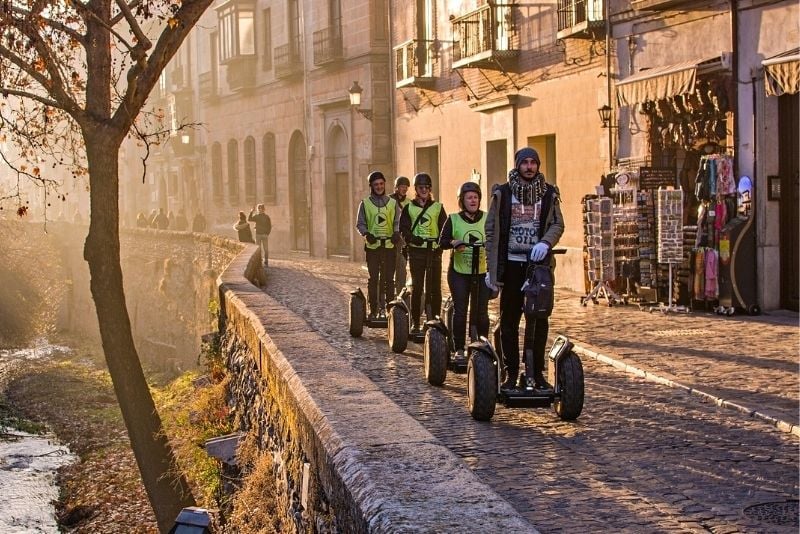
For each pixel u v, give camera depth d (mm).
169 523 16938
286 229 50938
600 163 24688
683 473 8461
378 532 4891
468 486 5398
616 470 8570
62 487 24531
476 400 10461
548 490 7969
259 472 11945
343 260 43469
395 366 14461
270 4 50719
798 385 11930
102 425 31156
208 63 60562
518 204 10445
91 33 17734
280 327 13453
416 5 36500
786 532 6926
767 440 9562
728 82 19797
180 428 18438
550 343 16078
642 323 18312
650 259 21156
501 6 29125
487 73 30984
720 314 19312
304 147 48844
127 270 47906
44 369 42375
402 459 6055
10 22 16594
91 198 17719
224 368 19625
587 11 24281
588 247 22219
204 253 36344
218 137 60125
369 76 40281
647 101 21594
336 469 6363
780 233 19328
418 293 15875
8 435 30312
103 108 17750
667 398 11617
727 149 19922
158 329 42469
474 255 12719
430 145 36094
